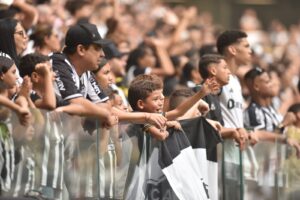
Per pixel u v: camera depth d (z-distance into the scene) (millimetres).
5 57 18297
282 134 22734
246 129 21875
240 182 21078
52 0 32438
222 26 57812
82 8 31562
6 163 16812
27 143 17141
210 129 20031
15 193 16969
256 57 39406
